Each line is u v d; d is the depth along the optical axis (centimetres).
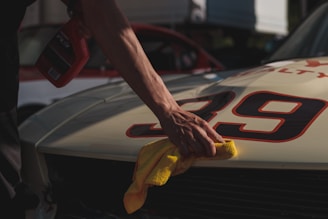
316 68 187
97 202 175
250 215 148
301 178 141
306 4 1154
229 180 149
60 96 452
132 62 150
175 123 148
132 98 201
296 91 166
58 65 169
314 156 136
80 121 188
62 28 168
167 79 242
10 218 159
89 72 484
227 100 171
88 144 170
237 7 1062
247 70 208
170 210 159
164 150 151
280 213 145
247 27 1113
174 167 148
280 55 287
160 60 557
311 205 141
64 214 179
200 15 931
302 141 142
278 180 143
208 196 153
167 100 151
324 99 160
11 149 156
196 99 181
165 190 159
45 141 181
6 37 150
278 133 147
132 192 151
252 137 148
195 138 145
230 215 151
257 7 1152
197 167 151
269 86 171
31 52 508
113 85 239
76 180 179
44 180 181
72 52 166
